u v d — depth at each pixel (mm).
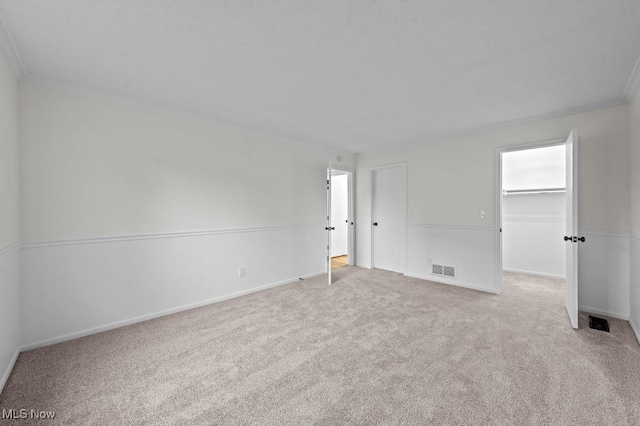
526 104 2902
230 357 2098
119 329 2621
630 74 2270
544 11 1544
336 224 7031
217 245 3416
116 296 2674
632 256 2646
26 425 1439
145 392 1706
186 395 1678
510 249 5066
